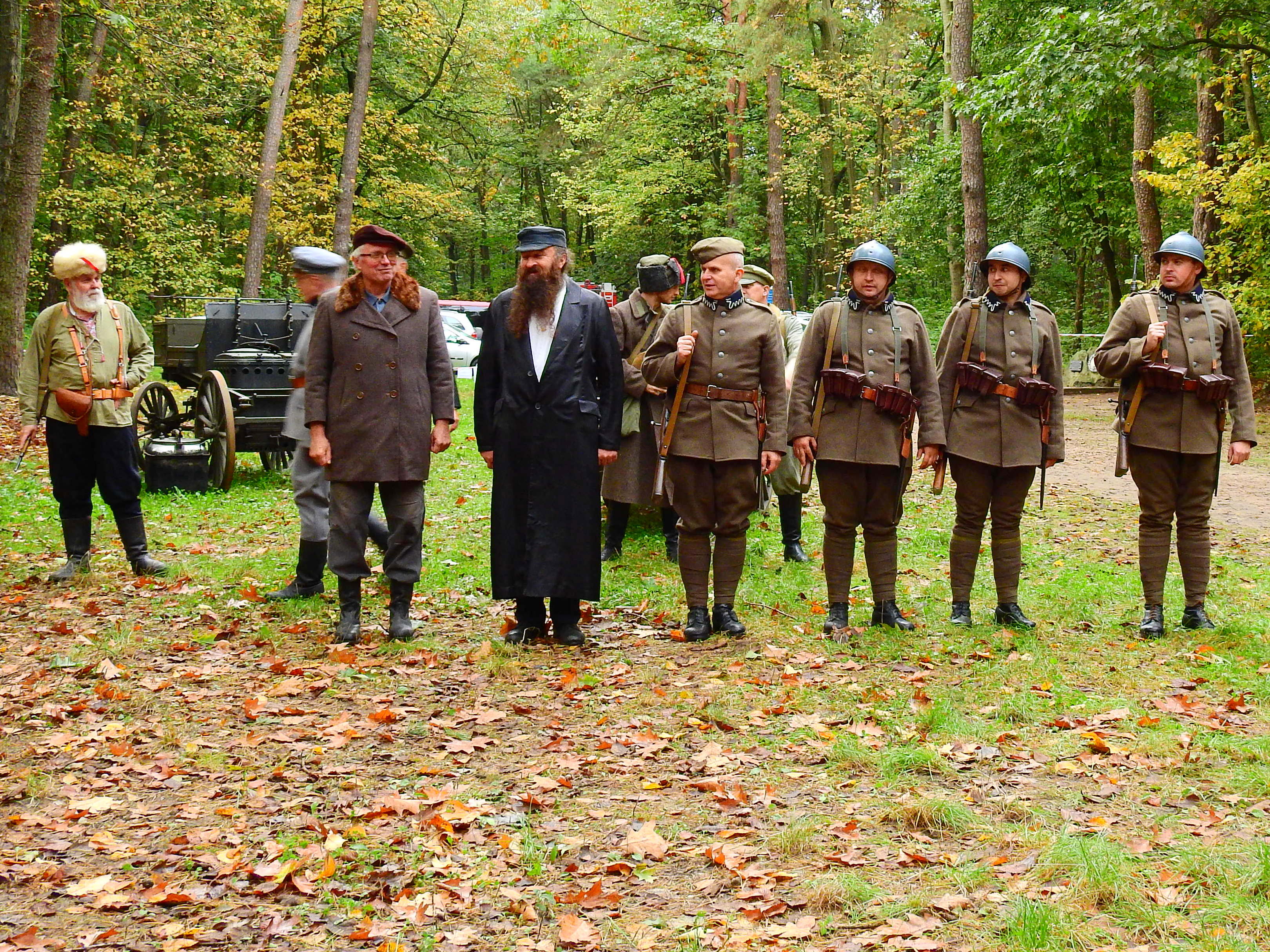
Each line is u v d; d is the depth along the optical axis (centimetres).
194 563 743
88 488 709
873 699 476
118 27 1911
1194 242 596
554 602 578
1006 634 582
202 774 401
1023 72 1638
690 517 584
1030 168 2491
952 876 314
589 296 575
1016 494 604
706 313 580
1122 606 659
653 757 415
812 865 328
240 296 2250
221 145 2414
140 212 2419
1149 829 347
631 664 538
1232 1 1470
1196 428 586
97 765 408
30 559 753
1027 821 353
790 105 2972
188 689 493
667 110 3148
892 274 584
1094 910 295
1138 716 451
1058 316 3181
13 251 1575
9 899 312
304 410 623
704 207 3284
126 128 2455
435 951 283
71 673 515
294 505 959
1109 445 1532
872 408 578
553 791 385
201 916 304
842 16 2750
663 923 296
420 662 534
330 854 333
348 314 562
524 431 557
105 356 689
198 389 1046
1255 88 1912
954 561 616
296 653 550
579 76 3045
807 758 412
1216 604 659
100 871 328
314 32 2605
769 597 671
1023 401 590
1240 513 1020
